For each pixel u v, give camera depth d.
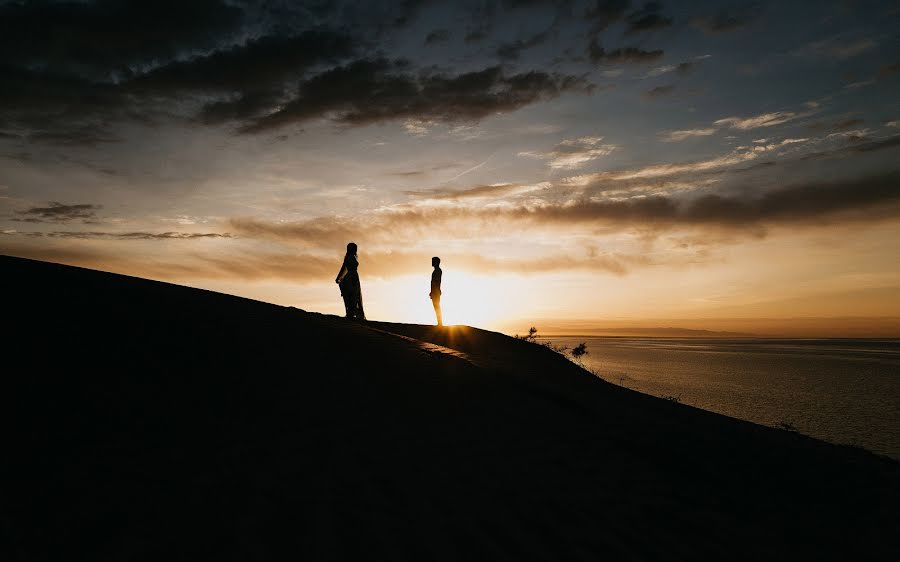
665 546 3.49
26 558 2.85
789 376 51.50
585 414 6.38
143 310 7.70
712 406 29.41
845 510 4.21
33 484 3.53
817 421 25.66
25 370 5.14
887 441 21.02
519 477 4.40
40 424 4.30
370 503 3.75
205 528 3.27
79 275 8.97
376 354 7.96
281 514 3.50
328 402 5.69
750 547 3.55
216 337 7.20
